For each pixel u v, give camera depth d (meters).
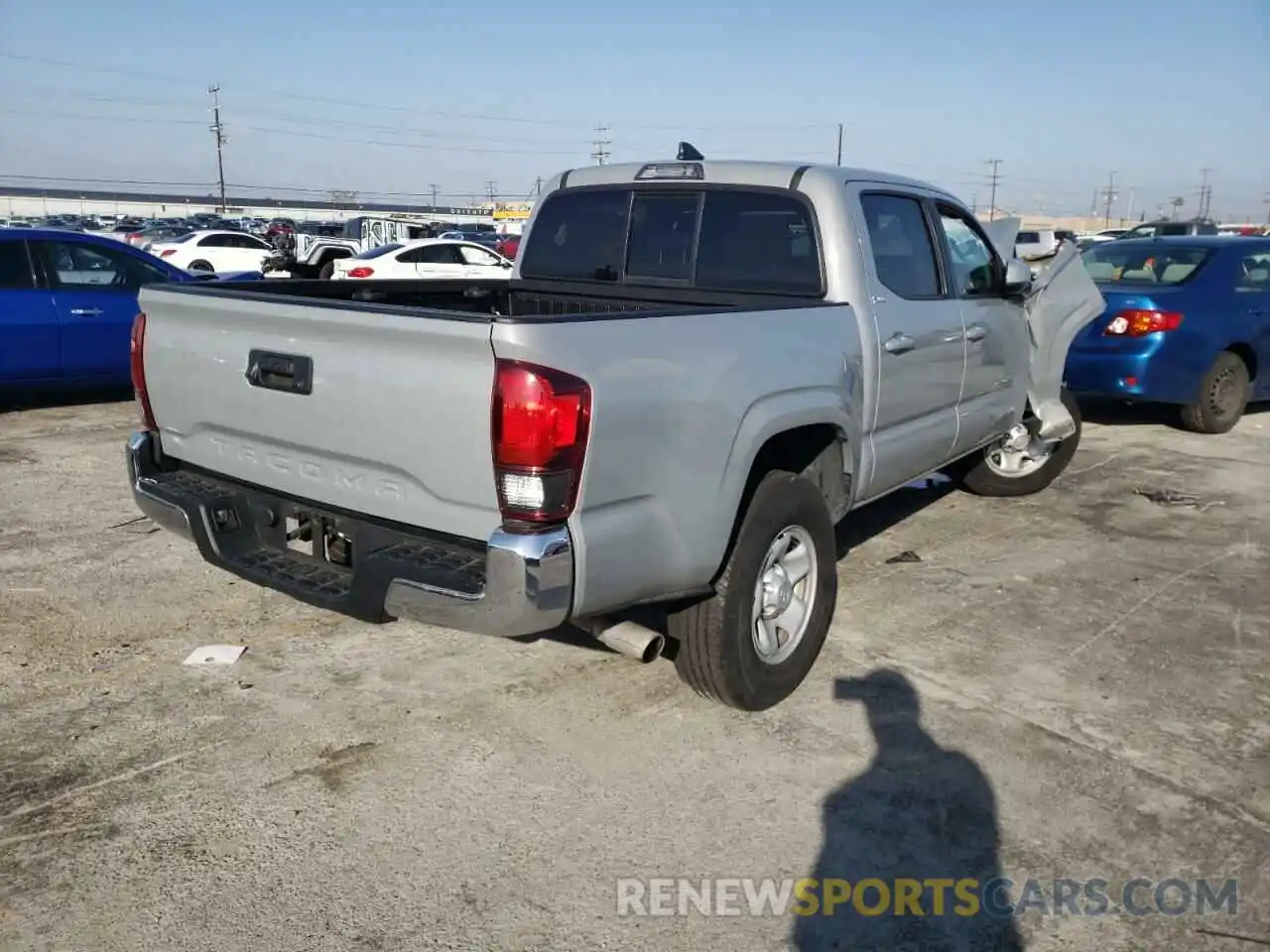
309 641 4.45
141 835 3.10
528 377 2.81
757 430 3.56
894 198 4.78
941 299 5.04
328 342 3.21
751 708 3.88
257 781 3.39
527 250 5.43
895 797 3.39
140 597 4.88
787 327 3.81
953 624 4.79
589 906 2.85
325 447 3.31
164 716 3.79
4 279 8.79
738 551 3.65
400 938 2.71
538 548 2.87
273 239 42.16
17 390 9.73
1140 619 4.87
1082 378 8.74
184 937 2.69
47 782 3.35
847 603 5.02
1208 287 8.70
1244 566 5.61
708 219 4.69
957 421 5.36
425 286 5.10
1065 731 3.82
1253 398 9.32
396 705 3.91
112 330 9.33
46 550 5.47
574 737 3.71
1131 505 6.80
